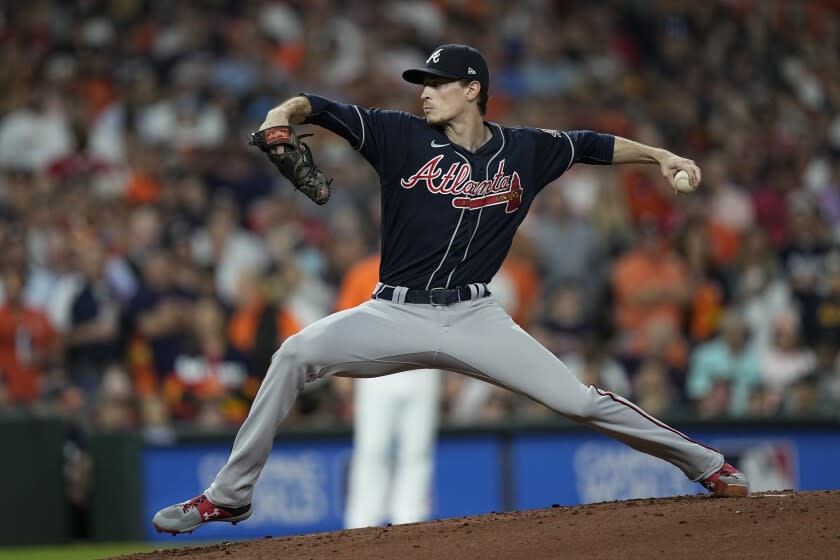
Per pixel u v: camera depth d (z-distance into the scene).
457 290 17.78
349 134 17.34
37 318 35.53
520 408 36.47
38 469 31.81
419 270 17.67
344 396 35.28
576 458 34.84
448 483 33.97
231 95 49.38
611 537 16.50
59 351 35.75
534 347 17.92
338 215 40.91
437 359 17.88
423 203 17.52
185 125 47.03
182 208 42.03
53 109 46.62
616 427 18.36
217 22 53.03
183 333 35.66
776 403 38.94
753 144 56.72
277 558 16.81
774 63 64.25
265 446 17.69
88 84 48.28
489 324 17.83
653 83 59.66
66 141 45.84
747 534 16.34
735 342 38.88
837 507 17.41
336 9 55.94
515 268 38.94
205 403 34.72
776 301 43.25
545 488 34.53
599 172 48.97
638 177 49.41
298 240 41.94
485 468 34.25
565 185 47.84
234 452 17.75
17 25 51.00
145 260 38.72
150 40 51.47
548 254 42.62
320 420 35.31
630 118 55.41
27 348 35.22
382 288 17.81
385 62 54.16
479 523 17.86
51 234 38.62
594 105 55.69
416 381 29.92
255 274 36.62
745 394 38.75
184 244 37.66
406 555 16.38
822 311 43.84
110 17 52.00
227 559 17.14
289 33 54.22
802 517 16.95
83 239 38.03
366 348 17.59
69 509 32.22
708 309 42.25
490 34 58.44
